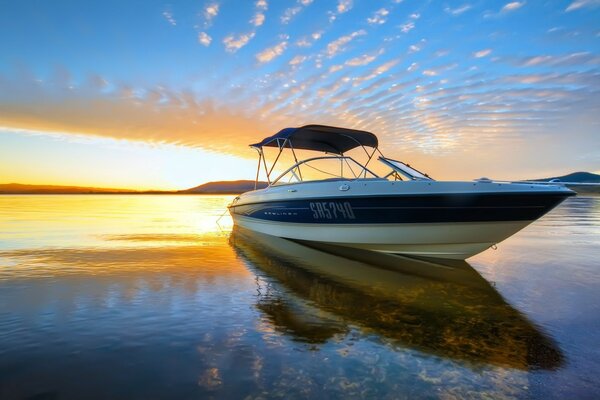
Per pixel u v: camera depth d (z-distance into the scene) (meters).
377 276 4.70
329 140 8.41
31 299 3.36
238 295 3.65
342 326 2.79
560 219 15.09
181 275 4.51
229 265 5.26
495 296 3.71
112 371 1.98
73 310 3.04
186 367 2.04
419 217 5.23
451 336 2.60
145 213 19.69
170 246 7.12
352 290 3.96
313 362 2.14
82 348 2.28
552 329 2.75
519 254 6.38
